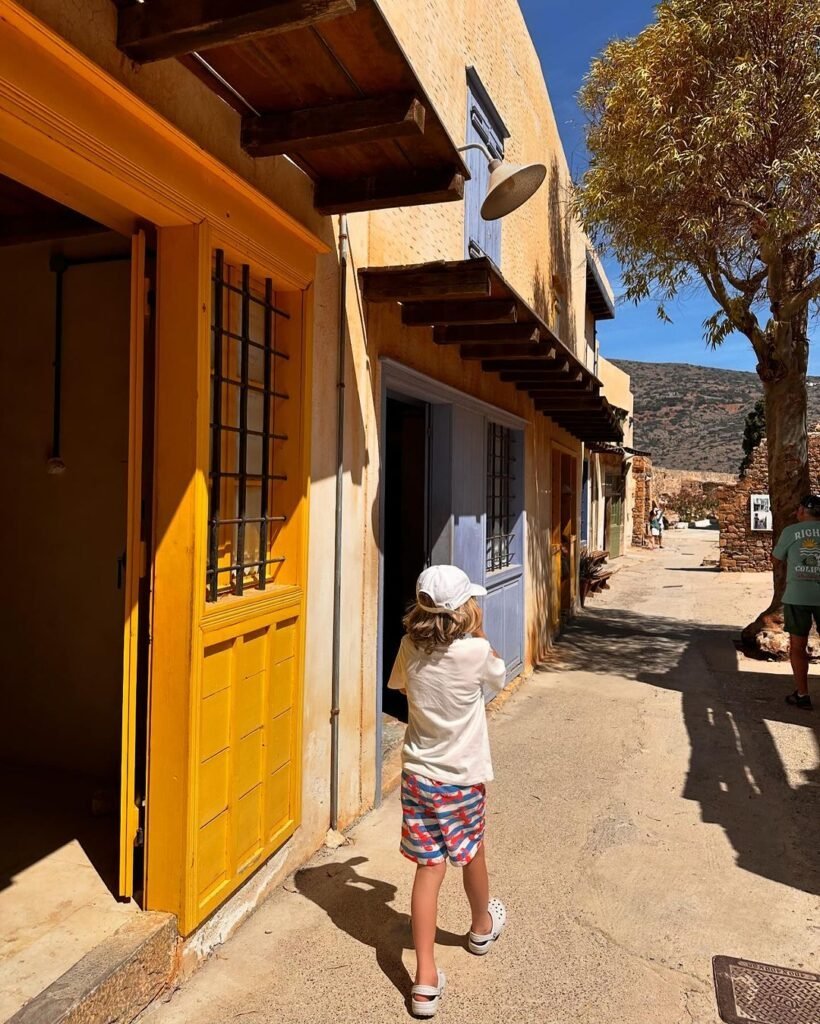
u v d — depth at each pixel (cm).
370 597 458
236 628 305
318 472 388
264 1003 279
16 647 434
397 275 431
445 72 592
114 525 415
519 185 421
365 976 297
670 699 745
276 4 211
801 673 708
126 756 288
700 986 299
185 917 281
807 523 704
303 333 363
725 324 964
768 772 540
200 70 272
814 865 403
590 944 327
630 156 845
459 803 284
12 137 211
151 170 251
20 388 430
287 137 299
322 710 399
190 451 278
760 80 756
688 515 4834
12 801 388
